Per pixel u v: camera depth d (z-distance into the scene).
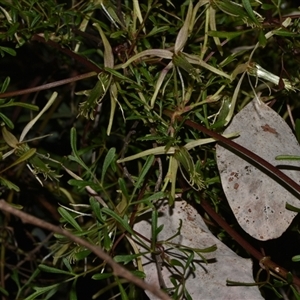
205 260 0.29
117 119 0.39
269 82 0.34
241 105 0.34
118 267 0.22
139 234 0.30
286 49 0.33
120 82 0.32
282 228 0.30
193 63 0.31
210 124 0.32
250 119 0.31
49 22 0.33
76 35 0.36
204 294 0.30
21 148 0.31
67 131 0.45
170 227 0.31
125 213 0.30
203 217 0.34
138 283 0.22
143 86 0.32
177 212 0.32
